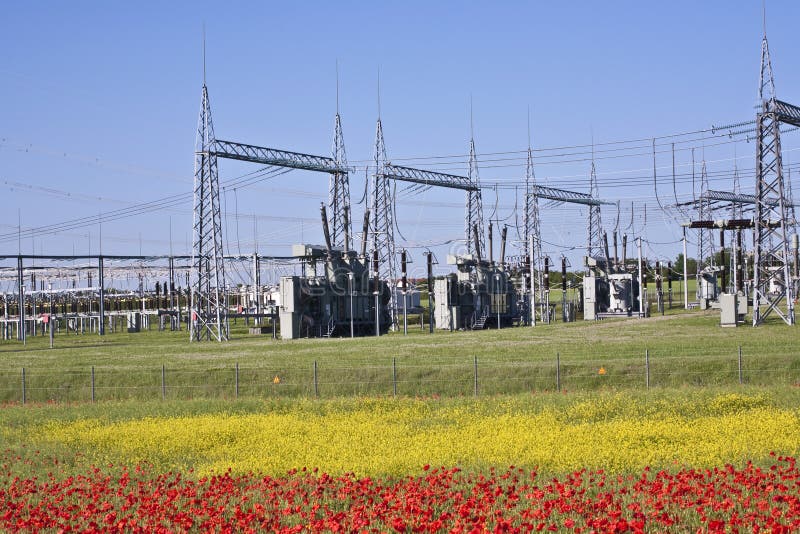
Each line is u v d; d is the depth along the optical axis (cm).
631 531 1555
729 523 1591
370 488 1977
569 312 9806
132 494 2069
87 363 5191
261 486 2028
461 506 1641
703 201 10312
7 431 3150
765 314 6081
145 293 11612
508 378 4103
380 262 8881
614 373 4094
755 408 3105
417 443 2570
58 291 10425
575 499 1731
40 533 1753
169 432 2934
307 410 3481
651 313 9550
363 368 4356
